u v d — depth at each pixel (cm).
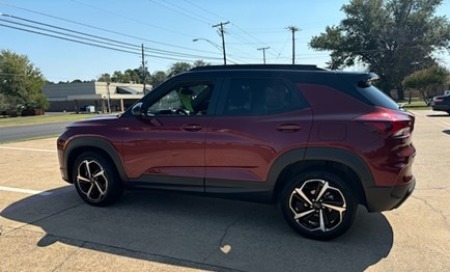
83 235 369
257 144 359
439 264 303
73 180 476
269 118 358
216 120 380
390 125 322
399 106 375
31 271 297
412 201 464
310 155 341
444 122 1529
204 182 389
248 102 374
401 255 320
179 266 305
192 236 365
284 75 365
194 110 402
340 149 332
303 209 354
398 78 4869
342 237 358
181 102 411
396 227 381
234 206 456
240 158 369
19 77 5950
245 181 370
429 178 574
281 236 363
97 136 441
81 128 456
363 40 5081
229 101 382
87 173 461
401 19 4841
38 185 573
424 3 4738
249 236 364
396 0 4819
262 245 343
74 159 475
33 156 870
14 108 5841
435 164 676
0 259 319
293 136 346
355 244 343
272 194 364
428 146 884
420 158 734
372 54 4997
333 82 349
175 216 422
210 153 381
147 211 440
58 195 513
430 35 4694
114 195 450
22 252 332
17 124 2839
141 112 415
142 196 501
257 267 302
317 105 346
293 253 326
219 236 364
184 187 402
